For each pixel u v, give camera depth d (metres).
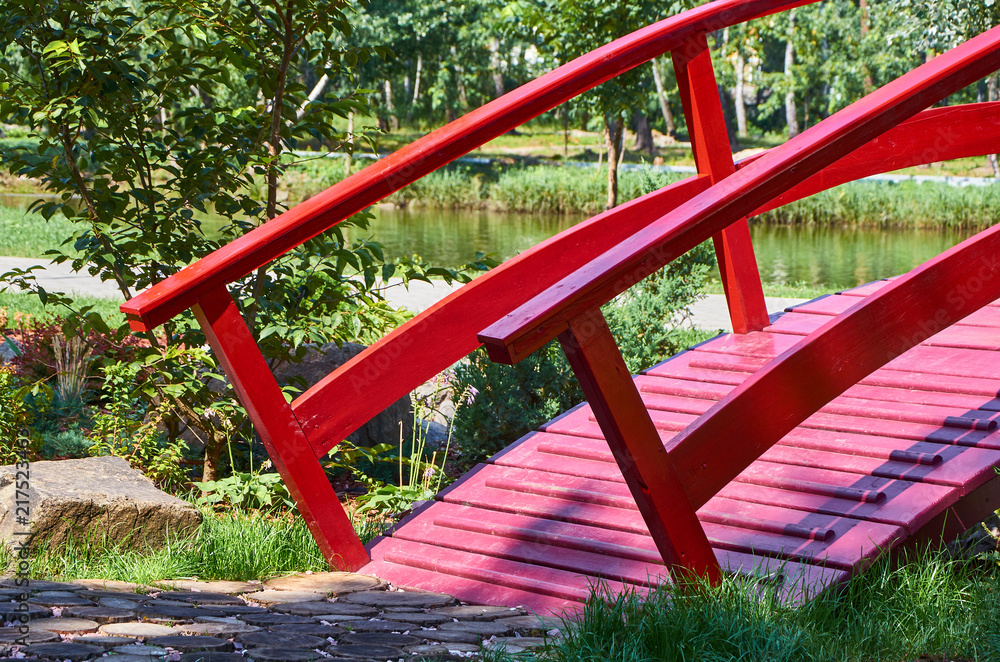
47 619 3.42
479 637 3.60
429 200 38.03
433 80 54.09
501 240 26.92
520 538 5.01
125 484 5.00
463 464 7.98
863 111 3.90
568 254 5.73
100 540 4.62
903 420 5.26
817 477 4.90
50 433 6.88
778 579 4.03
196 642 3.19
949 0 16.83
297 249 6.47
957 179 36.34
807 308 7.39
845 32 43.53
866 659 3.56
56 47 5.79
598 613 3.56
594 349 3.59
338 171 36.94
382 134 6.82
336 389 4.93
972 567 4.88
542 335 3.42
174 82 6.54
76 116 5.97
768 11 6.05
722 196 3.70
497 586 4.60
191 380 6.45
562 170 38.72
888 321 4.29
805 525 4.49
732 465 3.97
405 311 7.92
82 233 6.40
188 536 4.93
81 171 6.45
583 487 5.33
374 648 3.39
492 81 58.12
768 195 3.81
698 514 4.80
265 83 6.54
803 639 3.45
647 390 6.32
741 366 6.25
